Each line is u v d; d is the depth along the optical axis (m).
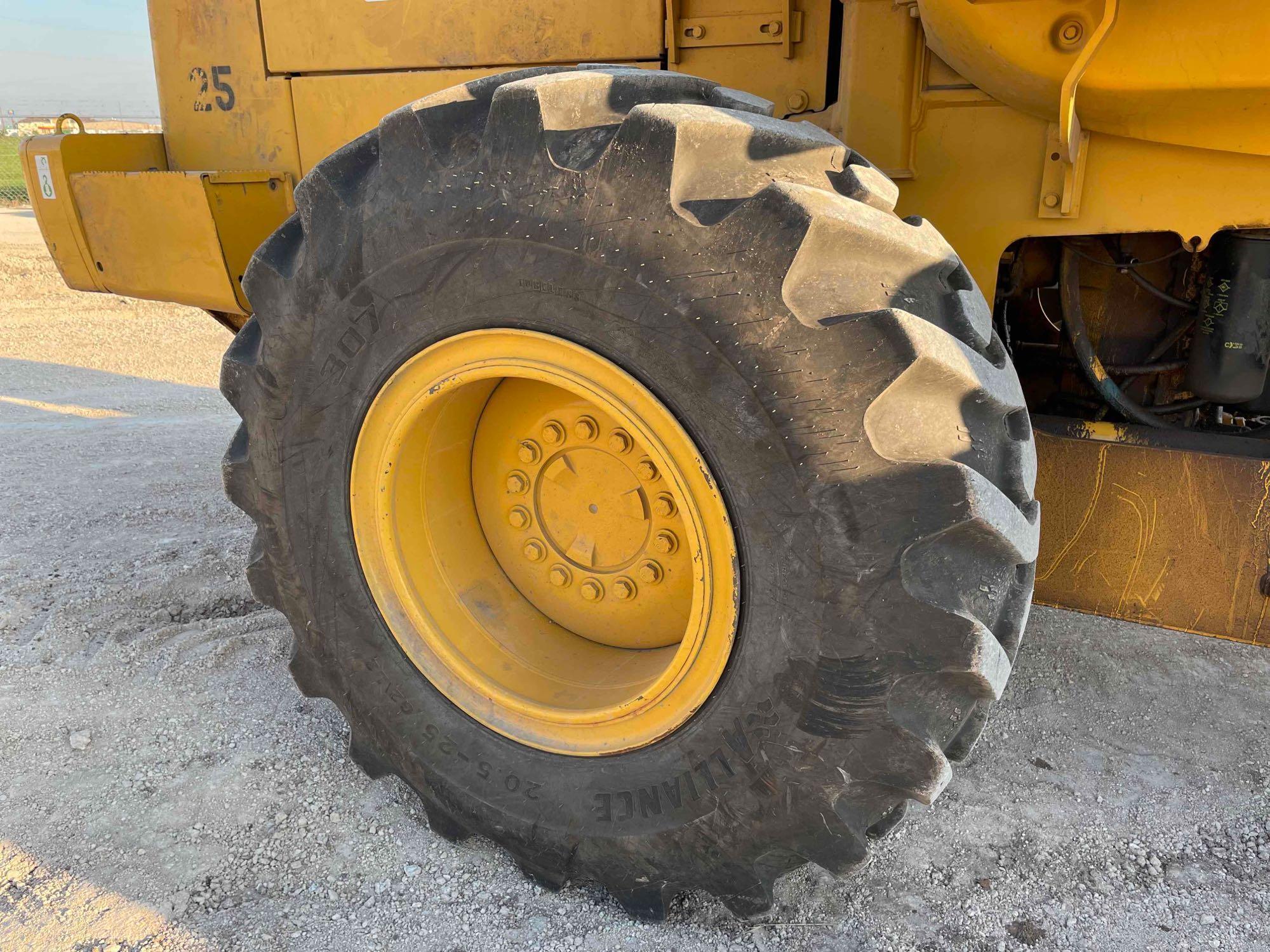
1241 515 2.05
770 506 1.53
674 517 1.85
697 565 1.64
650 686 1.77
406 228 1.69
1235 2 1.49
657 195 1.48
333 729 2.48
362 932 1.85
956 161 1.96
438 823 2.09
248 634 2.94
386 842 2.09
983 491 1.43
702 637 1.67
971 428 1.52
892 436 1.45
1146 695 2.68
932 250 1.55
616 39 2.44
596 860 1.88
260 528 2.12
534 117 1.55
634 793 1.82
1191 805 2.24
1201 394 2.19
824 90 2.24
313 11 2.75
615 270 1.53
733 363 1.49
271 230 2.90
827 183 1.54
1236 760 2.40
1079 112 1.73
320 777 2.29
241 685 2.68
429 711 2.02
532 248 1.59
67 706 2.57
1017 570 1.67
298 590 2.11
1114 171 1.84
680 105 1.52
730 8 2.26
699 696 1.70
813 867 2.03
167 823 2.13
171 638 2.92
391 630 2.01
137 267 2.94
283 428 1.98
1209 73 1.55
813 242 1.42
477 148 1.62
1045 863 2.06
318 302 1.84
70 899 1.91
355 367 1.85
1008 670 1.55
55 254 3.12
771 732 1.63
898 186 2.02
